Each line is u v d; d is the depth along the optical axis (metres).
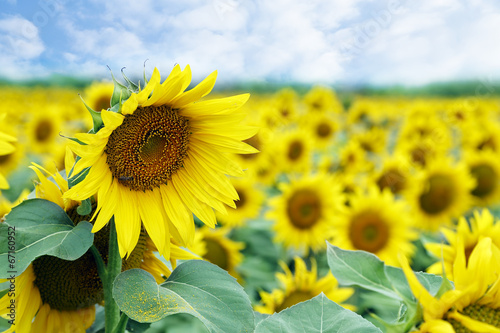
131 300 0.43
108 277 0.52
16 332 0.53
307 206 1.40
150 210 0.54
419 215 1.50
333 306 0.44
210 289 0.48
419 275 0.51
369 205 1.29
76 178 0.49
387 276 0.50
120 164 0.53
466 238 0.83
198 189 0.56
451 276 0.79
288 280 0.98
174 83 0.49
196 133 0.56
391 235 1.28
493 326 0.41
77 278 0.56
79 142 0.47
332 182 1.43
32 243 0.45
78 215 0.55
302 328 0.42
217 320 0.44
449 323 0.41
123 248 0.50
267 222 1.56
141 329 0.58
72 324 0.58
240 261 1.27
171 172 0.55
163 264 0.60
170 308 0.43
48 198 0.54
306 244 1.39
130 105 0.48
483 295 0.43
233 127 0.56
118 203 0.52
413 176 1.55
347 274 0.50
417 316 0.41
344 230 1.29
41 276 0.55
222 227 1.51
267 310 0.94
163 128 0.54
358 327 0.42
